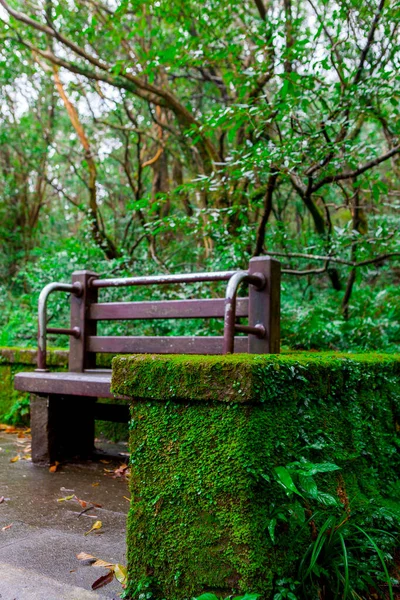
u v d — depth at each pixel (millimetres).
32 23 5262
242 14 4895
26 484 2771
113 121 9508
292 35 4125
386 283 6680
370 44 3580
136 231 7793
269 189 4012
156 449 1622
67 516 2285
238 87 4141
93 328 3398
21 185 10289
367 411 2074
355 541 1746
